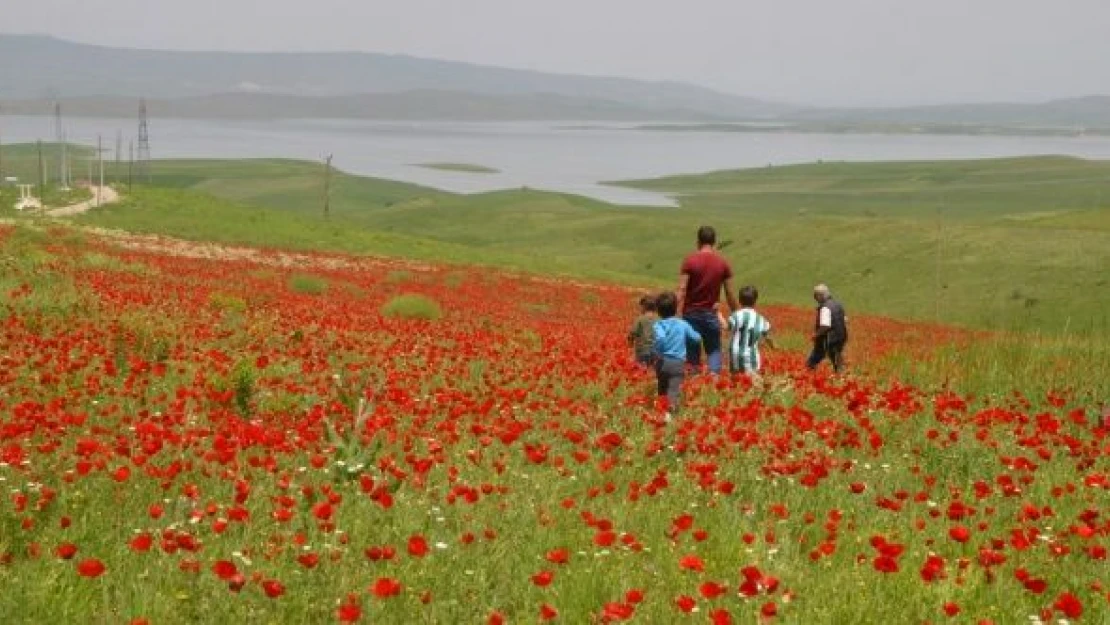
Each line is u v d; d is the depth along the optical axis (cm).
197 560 631
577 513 822
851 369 1809
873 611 643
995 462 1041
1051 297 7394
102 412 1066
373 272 5481
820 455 984
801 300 8512
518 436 1022
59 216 8512
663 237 13562
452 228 16175
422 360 1664
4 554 650
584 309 4169
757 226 11600
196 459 903
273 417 1169
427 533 751
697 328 1485
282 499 751
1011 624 644
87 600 602
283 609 604
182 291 2783
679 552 734
